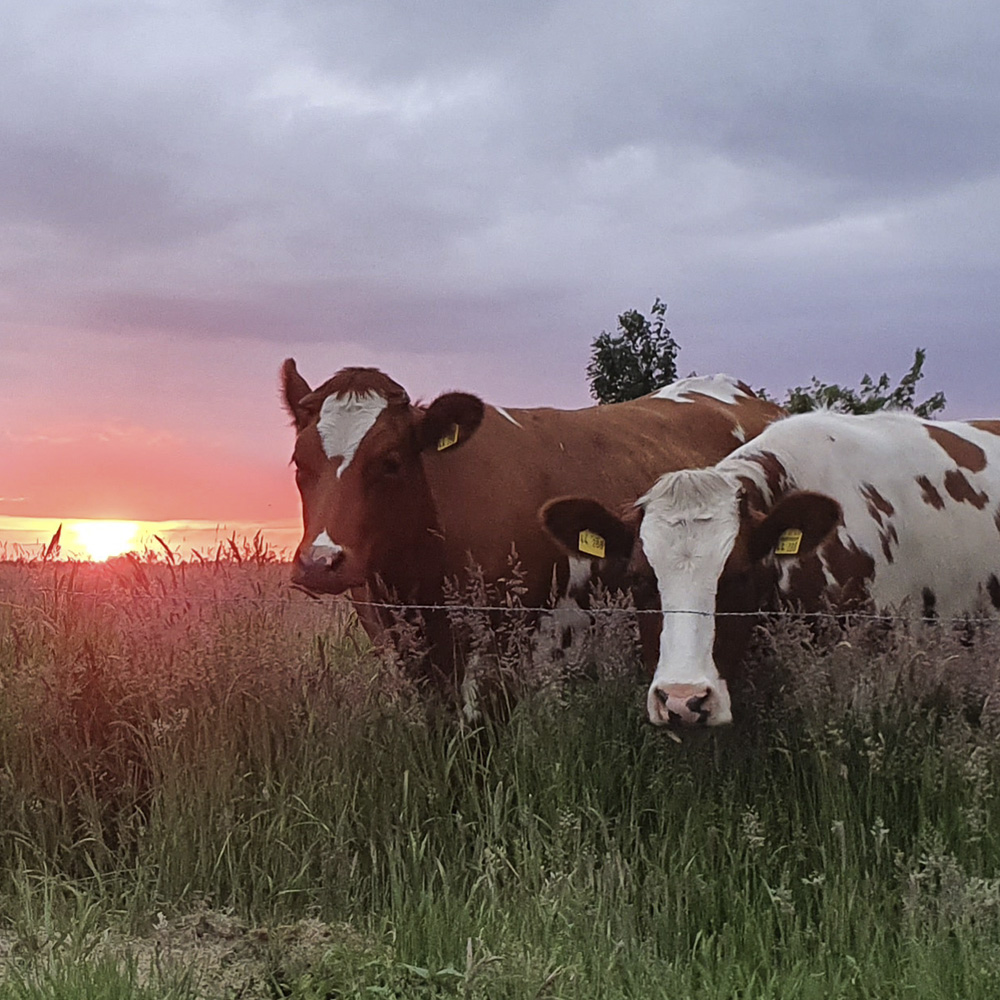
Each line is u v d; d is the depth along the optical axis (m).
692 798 2.38
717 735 2.49
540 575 3.21
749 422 4.24
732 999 1.85
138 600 2.71
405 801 2.42
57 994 1.83
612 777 2.48
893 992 1.88
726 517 2.54
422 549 3.09
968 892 2.00
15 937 2.16
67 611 2.89
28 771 2.59
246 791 2.48
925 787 2.33
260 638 2.66
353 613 3.31
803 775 2.42
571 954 1.97
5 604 3.04
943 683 2.57
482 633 2.84
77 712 2.65
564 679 2.65
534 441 3.42
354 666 2.70
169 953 2.04
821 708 2.46
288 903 2.31
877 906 2.12
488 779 2.48
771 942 2.06
